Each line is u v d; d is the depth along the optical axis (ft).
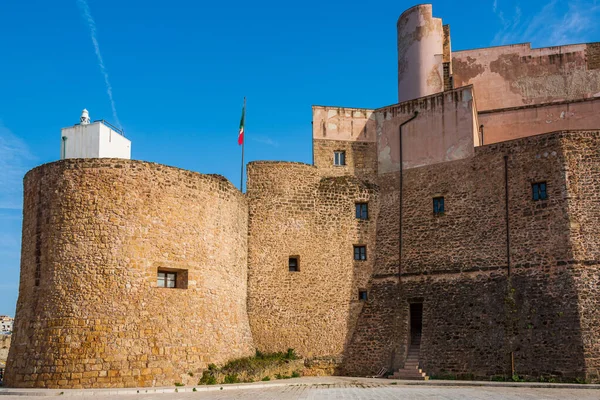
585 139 84.17
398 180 99.25
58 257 71.82
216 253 82.94
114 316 70.85
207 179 83.35
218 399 57.06
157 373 71.77
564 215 81.66
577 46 106.83
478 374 81.61
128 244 73.31
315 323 93.04
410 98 111.55
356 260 97.30
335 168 102.22
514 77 108.88
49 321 70.13
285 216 95.66
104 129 86.17
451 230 91.30
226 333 82.64
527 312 80.94
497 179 88.89
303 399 56.18
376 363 90.17
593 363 74.54
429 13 112.47
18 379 70.03
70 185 73.61
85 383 67.82
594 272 78.89
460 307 86.58
